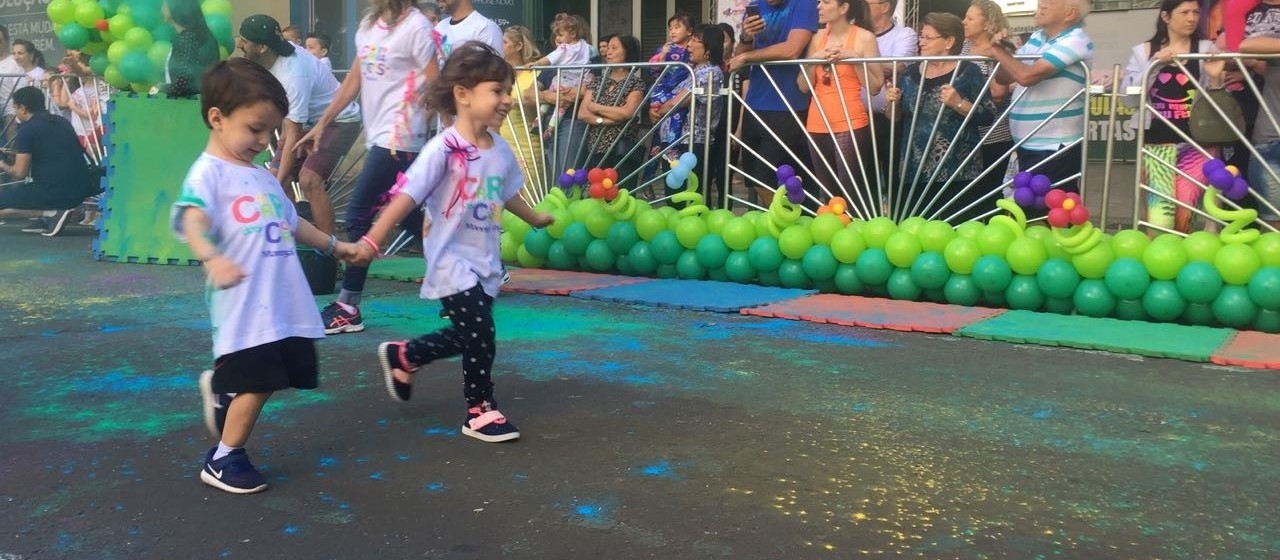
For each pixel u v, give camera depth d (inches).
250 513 114.7
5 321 213.3
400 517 113.7
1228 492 120.7
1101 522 112.2
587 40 347.3
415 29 210.5
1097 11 539.2
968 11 258.5
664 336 202.2
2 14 615.8
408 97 213.0
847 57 262.2
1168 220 239.3
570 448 136.1
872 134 259.3
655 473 126.9
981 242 223.5
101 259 298.7
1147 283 206.5
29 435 140.6
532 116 311.3
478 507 116.3
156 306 230.4
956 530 110.2
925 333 204.4
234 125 117.5
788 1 273.0
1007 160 259.8
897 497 119.3
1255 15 234.8
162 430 143.0
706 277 262.7
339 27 538.6
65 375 171.3
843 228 241.1
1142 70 259.1
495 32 259.8
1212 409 152.9
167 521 112.4
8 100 406.0
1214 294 199.5
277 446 136.6
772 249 246.8
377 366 178.7
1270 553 104.7
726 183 280.4
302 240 126.5
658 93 303.3
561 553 104.7
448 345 143.6
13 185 347.6
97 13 314.8
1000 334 197.3
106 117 302.8
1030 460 131.5
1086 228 211.2
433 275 140.3
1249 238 201.9
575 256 276.7
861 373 173.8
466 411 152.3
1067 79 237.6
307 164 244.5
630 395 160.9
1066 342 191.5
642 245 266.8
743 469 128.3
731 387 165.3
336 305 206.8
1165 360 182.2
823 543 107.0
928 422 147.1
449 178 138.7
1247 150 242.7
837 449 135.6
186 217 113.6
